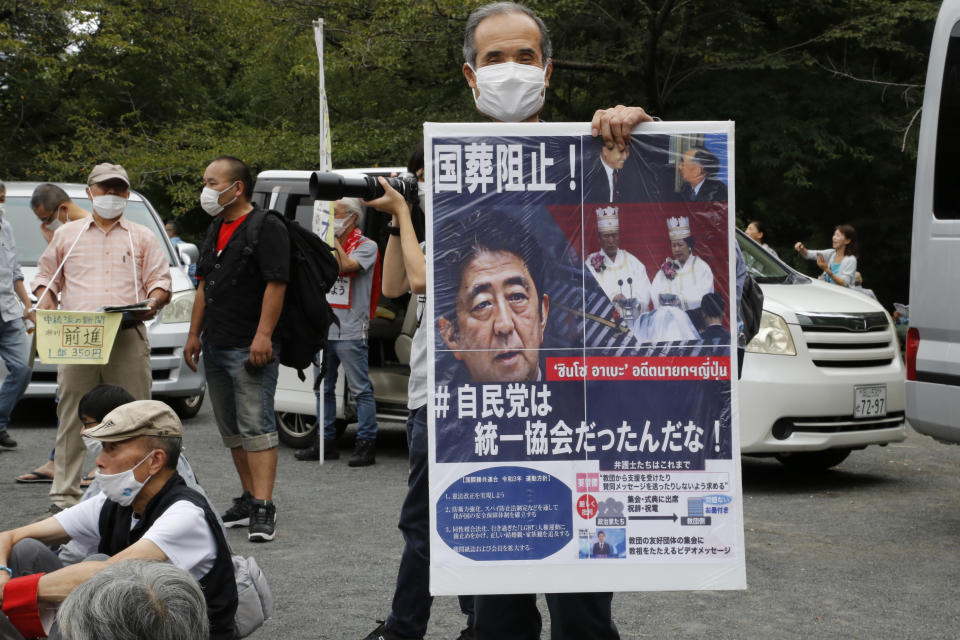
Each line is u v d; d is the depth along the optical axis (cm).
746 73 2019
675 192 263
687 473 262
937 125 643
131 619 201
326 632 450
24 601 322
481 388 261
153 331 1052
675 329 262
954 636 450
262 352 605
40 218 767
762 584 529
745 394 733
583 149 263
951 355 626
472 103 2173
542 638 447
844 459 854
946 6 646
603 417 262
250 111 2744
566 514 262
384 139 2133
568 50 2081
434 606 494
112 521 364
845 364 762
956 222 627
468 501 261
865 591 516
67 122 2683
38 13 2431
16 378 895
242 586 354
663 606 493
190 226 2909
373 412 862
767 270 859
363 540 611
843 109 1991
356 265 832
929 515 683
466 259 262
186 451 928
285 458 902
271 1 2202
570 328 262
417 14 1992
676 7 1998
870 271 2241
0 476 799
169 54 2716
